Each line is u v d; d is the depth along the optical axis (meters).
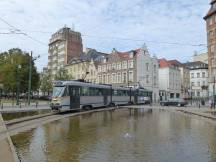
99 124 22.56
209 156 11.24
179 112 38.78
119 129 19.36
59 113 34.38
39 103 59.16
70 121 25.20
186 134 17.19
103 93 45.25
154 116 31.02
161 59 107.44
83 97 38.78
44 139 15.38
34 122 24.30
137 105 58.41
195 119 27.95
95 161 10.41
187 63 117.75
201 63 112.38
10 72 67.31
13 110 36.06
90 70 103.19
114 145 13.45
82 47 124.12
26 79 68.94
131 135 16.58
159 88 103.50
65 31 120.69
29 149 12.66
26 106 45.62
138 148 12.74
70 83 36.03
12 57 69.62
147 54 91.25
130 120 25.92
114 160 10.55
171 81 103.50
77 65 109.06
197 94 110.38
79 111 38.03
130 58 88.12
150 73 92.25
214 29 66.31
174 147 13.01
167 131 18.45
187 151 12.16
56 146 13.33
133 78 86.81
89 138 15.55
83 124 22.67
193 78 112.31
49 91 88.88
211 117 29.16
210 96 67.06
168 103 58.31
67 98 35.06
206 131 18.66
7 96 86.00
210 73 67.81
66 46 118.75
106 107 47.47
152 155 11.38
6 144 13.20
